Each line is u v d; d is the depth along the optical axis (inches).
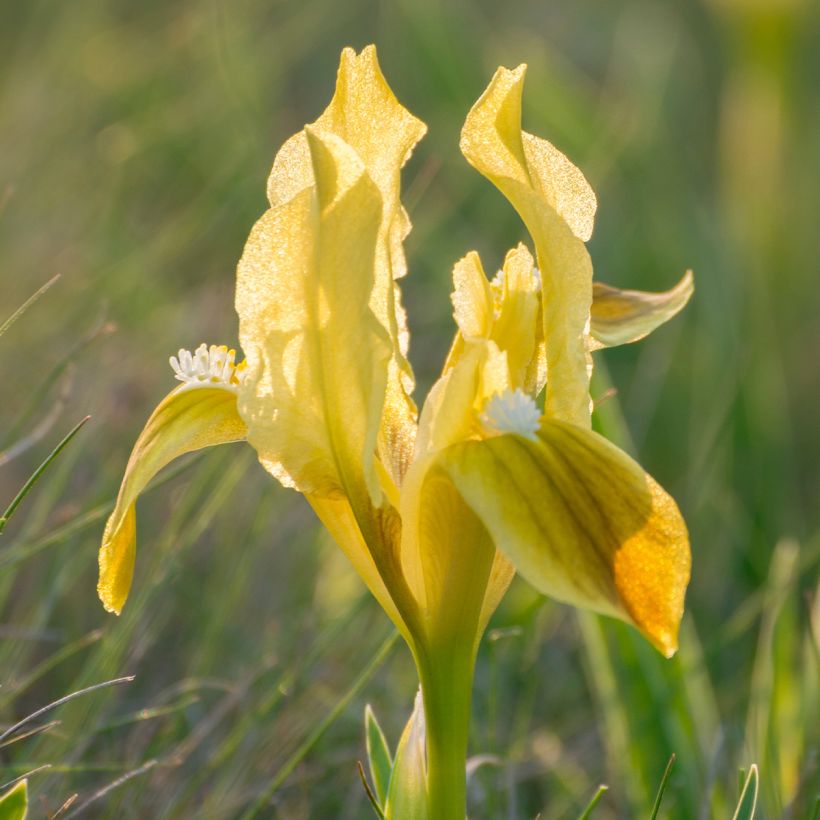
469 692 18.1
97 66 35.6
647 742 20.6
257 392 17.9
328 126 18.3
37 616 20.6
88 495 21.7
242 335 17.9
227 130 35.1
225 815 20.2
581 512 17.6
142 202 33.1
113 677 20.2
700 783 20.6
